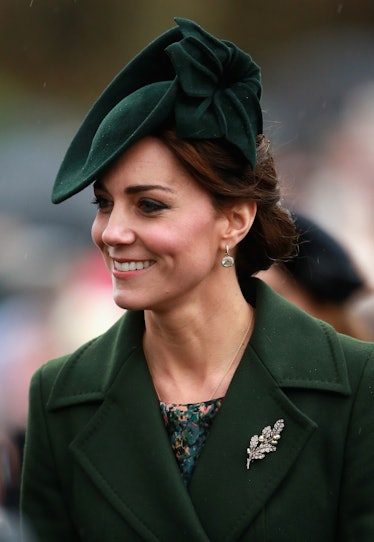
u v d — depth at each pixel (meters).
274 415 6.54
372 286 9.48
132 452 6.68
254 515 6.41
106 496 6.62
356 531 6.43
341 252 9.30
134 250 6.28
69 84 33.03
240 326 6.79
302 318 6.88
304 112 23.19
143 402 6.71
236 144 6.25
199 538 6.38
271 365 6.63
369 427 6.47
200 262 6.34
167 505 6.50
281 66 28.36
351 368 6.62
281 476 6.43
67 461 6.88
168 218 6.23
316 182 18.11
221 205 6.38
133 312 7.02
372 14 31.47
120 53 33.56
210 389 6.71
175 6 33.53
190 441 6.66
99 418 6.80
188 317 6.60
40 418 7.00
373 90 23.44
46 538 6.92
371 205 15.55
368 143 19.53
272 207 6.71
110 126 6.29
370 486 6.42
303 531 6.42
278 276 9.14
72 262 16.38
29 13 33.22
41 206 18.47
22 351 13.84
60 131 27.67
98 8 33.41
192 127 6.14
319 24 31.98
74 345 14.54
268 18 32.75
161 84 6.41
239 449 6.52
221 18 33.38
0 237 17.33
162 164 6.20
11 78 32.53
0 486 10.75
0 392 12.68
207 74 6.18
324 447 6.51
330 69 24.78
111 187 6.29
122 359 6.87
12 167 21.66
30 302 15.21
